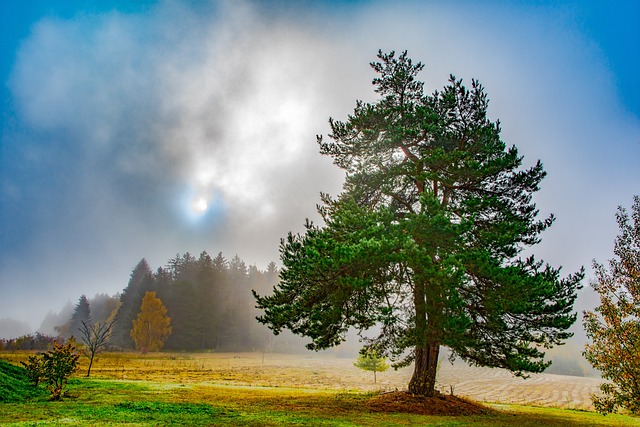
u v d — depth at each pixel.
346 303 13.73
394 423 10.90
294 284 14.40
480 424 11.58
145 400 13.44
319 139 18.89
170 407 11.76
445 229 12.47
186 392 16.69
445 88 17.59
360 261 12.48
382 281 14.28
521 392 40.06
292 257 14.71
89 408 11.17
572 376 72.00
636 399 10.45
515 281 12.18
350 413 12.49
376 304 14.12
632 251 11.45
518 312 12.44
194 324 90.81
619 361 10.88
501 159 15.22
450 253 12.98
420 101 19.33
